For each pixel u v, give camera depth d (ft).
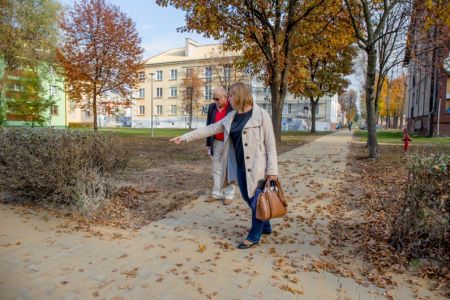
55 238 13.69
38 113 78.48
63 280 10.26
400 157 38.50
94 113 79.87
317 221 16.22
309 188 23.17
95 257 11.96
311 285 10.22
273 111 55.31
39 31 75.92
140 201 19.53
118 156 19.16
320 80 98.63
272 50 50.42
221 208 18.38
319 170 30.50
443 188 11.23
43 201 17.46
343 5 43.39
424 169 11.46
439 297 9.57
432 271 10.87
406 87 134.21
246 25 47.14
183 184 24.72
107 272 10.84
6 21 70.49
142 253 12.39
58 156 16.30
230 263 11.66
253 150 12.16
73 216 16.15
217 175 19.77
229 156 13.09
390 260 11.66
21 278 10.34
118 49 77.87
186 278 10.51
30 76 76.89
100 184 17.33
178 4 42.80
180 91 199.62
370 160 36.42
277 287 10.05
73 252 12.35
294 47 56.59
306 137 86.17
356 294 9.72
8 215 16.42
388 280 10.44
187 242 13.55
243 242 12.98
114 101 83.56
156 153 46.32
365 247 12.82
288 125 195.83
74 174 16.37
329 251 12.68
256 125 12.12
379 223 15.16
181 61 214.90
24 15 71.67
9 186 17.34
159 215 17.16
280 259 11.96
